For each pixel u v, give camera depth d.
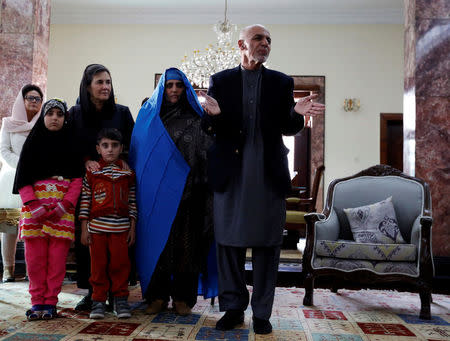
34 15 5.23
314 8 9.23
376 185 4.13
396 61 9.30
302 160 9.71
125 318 2.91
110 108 3.24
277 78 2.76
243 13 9.41
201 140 3.11
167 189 3.02
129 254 3.26
